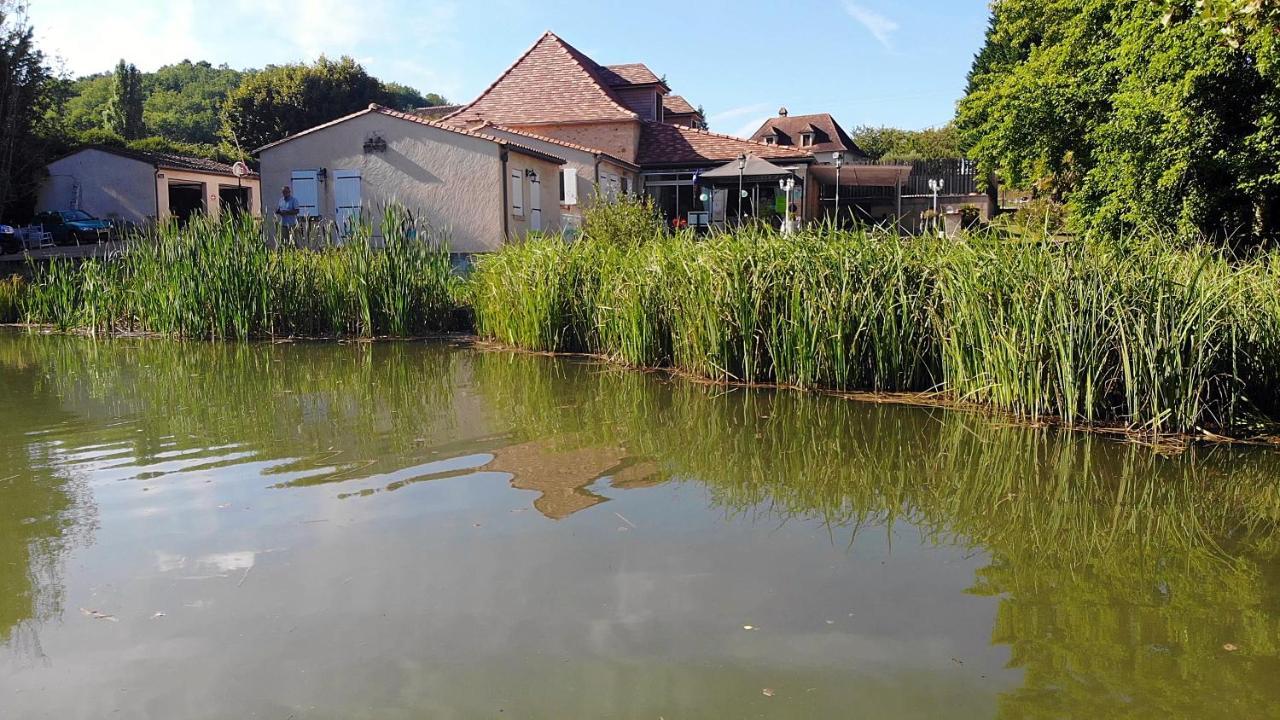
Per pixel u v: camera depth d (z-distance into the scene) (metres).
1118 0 12.93
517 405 7.68
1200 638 3.26
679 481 5.27
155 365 10.24
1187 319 6.52
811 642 3.18
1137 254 7.29
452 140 20.67
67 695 2.82
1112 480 5.44
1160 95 11.42
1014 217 15.36
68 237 23.89
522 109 28.77
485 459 5.73
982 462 5.83
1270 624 3.39
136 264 13.67
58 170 26.48
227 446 6.04
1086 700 2.81
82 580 3.70
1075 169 15.48
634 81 32.06
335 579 3.69
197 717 2.70
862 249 8.66
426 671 2.96
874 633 3.26
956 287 7.78
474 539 4.18
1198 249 7.31
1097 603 3.57
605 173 25.11
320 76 46.00
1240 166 10.77
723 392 8.37
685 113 35.09
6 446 6.05
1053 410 7.09
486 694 2.82
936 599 3.59
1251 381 6.79
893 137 57.69
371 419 7.01
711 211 26.97
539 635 3.20
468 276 14.43
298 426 6.73
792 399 7.99
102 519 4.46
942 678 2.94
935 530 4.46
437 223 20.86
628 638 3.19
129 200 26.31
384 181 21.12
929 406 7.67
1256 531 4.52
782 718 2.69
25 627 3.29
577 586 3.64
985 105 17.47
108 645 3.15
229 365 10.24
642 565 3.88
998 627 3.33
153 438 6.28
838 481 5.34
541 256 11.60
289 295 13.12
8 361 10.58
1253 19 6.77
